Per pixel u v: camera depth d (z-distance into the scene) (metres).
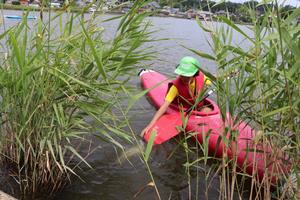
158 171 3.46
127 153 3.69
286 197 2.67
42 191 2.91
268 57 2.32
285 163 2.57
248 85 2.41
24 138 2.89
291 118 2.28
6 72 2.71
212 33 2.56
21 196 2.84
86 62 2.81
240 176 3.15
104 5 2.91
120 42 2.89
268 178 2.63
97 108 2.85
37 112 2.83
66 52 2.79
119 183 3.18
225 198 2.71
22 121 2.79
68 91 2.83
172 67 7.83
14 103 2.81
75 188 3.04
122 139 3.98
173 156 3.78
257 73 2.35
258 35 2.35
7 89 2.78
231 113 2.49
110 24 3.69
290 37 1.97
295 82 2.07
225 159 2.67
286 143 2.44
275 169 2.70
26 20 2.69
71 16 2.78
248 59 2.44
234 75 2.47
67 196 2.92
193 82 4.08
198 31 15.54
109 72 3.22
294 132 2.35
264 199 2.56
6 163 3.11
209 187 3.22
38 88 2.74
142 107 5.25
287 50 2.23
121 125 3.08
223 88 2.49
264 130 2.57
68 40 2.79
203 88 2.83
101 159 3.55
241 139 2.98
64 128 2.91
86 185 3.10
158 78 6.46
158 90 5.75
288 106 2.19
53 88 2.77
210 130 2.71
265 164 2.49
